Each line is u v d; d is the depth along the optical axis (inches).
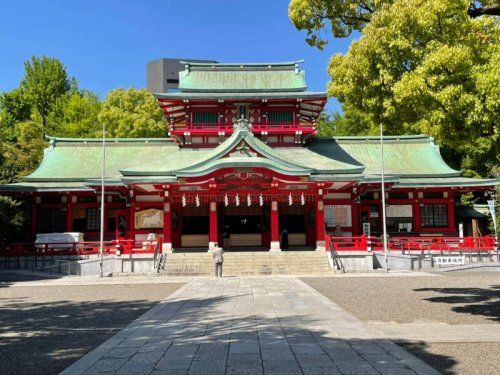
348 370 319.9
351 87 592.1
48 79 2790.4
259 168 1221.1
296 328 465.4
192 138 1550.2
